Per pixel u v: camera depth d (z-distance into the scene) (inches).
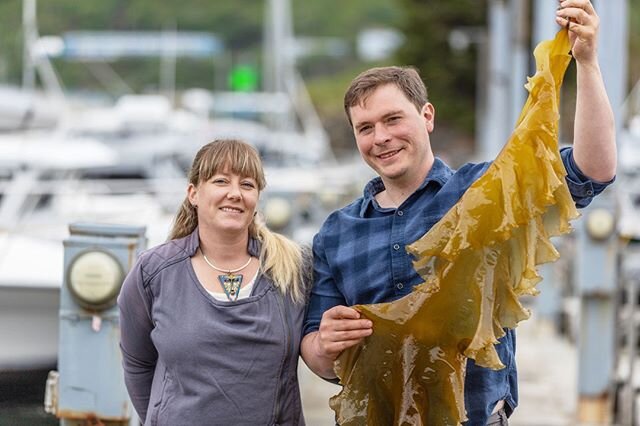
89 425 189.9
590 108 134.2
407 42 1884.8
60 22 2300.7
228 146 145.8
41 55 990.4
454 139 1868.8
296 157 912.9
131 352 151.6
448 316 135.9
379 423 139.6
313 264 150.0
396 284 141.9
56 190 442.6
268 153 879.1
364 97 141.9
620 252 302.2
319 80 3299.7
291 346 145.3
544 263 134.6
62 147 502.6
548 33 424.8
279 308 145.3
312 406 313.6
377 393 139.3
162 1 2987.2
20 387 252.2
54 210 435.5
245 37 3198.8
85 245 187.0
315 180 566.3
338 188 587.8
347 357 139.8
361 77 143.9
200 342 142.2
